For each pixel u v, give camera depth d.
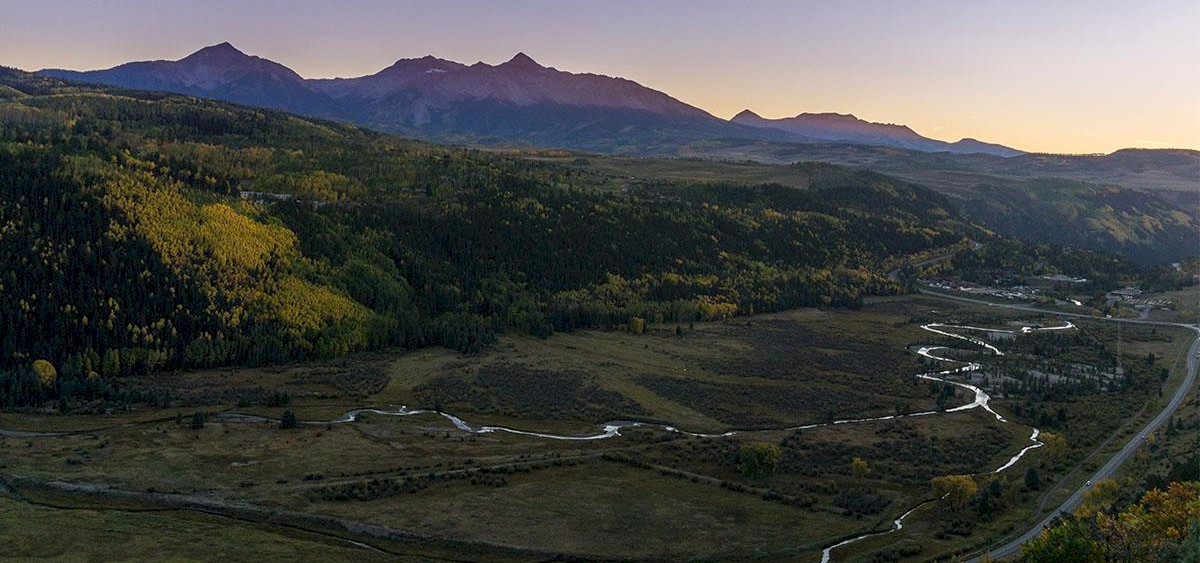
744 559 153.62
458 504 170.75
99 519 150.88
